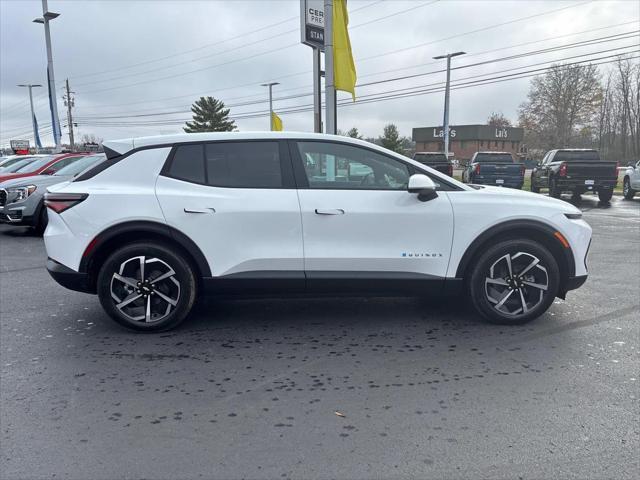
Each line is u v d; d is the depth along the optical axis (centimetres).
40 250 910
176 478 252
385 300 553
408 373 370
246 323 483
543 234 459
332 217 438
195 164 448
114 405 327
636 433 288
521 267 460
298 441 283
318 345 427
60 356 407
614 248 871
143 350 419
